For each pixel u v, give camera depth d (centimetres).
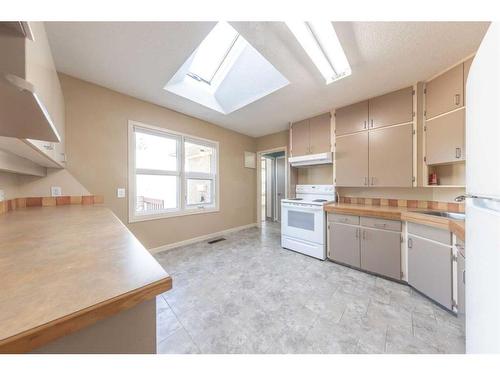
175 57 179
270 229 443
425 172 211
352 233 241
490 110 61
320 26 142
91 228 104
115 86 233
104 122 236
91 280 50
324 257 268
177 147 319
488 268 62
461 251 145
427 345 125
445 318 151
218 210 383
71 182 211
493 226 59
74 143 214
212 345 126
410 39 151
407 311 160
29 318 36
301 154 333
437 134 198
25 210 166
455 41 153
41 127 75
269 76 233
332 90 234
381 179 241
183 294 184
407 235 201
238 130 412
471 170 79
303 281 210
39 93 65
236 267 243
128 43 160
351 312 159
